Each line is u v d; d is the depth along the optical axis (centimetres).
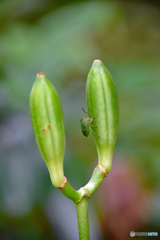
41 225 50
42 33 58
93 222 48
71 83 59
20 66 52
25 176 43
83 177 44
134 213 50
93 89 28
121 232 49
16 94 46
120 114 59
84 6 62
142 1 96
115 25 87
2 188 43
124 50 86
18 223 50
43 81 27
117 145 56
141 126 56
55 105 27
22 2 66
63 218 45
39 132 27
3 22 64
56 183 28
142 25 92
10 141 44
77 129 52
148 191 52
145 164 54
